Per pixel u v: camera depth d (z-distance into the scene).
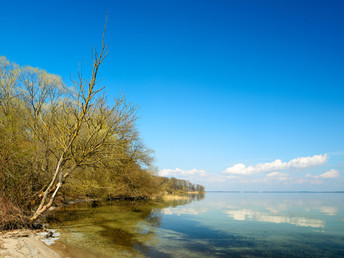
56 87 16.28
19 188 13.04
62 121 14.18
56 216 18.94
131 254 10.87
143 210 26.78
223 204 45.97
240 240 15.05
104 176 28.27
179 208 32.25
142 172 35.66
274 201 62.78
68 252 10.20
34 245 9.92
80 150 14.37
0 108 14.56
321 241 15.21
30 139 14.91
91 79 13.02
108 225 16.77
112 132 14.80
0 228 11.52
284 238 15.89
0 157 12.40
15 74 16.62
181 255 11.39
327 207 41.28
